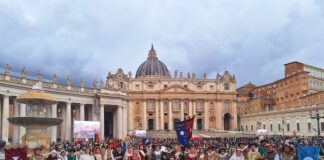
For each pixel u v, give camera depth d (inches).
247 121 5398.6
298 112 3927.2
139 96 5403.5
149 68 6117.1
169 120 5418.3
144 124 5359.3
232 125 5570.9
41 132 1179.9
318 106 3533.5
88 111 3521.2
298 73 4532.5
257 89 6067.9
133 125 5329.7
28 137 1131.3
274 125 4505.4
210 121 5541.3
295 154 717.9
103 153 849.5
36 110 1232.2
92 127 1953.7
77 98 3181.6
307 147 684.7
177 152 911.0
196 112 5511.8
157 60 6235.2
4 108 2384.4
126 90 5344.5
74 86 3149.6
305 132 3774.6
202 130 5123.0
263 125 4835.1
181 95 5472.4
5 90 2380.7
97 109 3388.3
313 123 3636.8
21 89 2514.8
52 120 1175.0
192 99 5502.0
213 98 5565.9
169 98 5442.9
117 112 3671.3
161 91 5428.2
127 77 5438.0
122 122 3688.5
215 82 5605.3
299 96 4507.9
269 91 5689.0
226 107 5610.2
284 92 5027.1
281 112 4308.6
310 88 4493.1
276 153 696.4
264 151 772.6
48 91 2810.0
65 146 1512.1
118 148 876.0
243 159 772.6
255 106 5625.0
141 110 5388.8
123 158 871.7
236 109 5629.9
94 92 3378.4
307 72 4443.9
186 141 906.1
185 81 5536.4
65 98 3031.5
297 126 3954.2
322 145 1192.2
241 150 818.2
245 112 5959.6
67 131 3031.5
